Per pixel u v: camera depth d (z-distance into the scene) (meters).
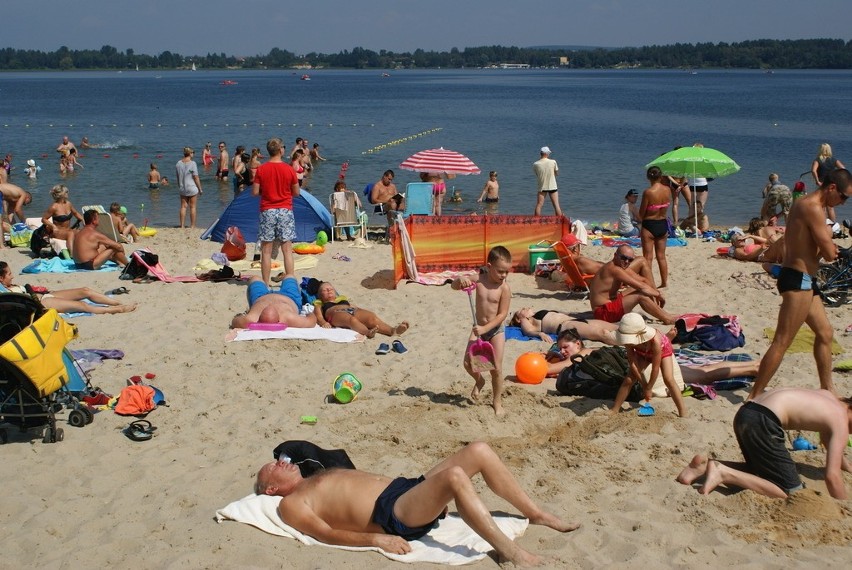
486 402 8.29
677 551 5.41
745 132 47.88
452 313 11.76
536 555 5.29
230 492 6.41
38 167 31.75
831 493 6.10
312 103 89.06
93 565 5.41
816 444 7.09
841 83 151.62
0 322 7.43
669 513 5.94
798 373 8.80
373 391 8.73
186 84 175.38
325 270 14.77
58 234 15.67
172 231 19.61
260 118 64.00
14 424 7.43
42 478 6.70
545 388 8.75
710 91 115.81
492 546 5.32
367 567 5.27
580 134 47.00
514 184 27.92
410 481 5.64
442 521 5.79
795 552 5.40
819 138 43.72
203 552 5.48
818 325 7.57
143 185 28.48
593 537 5.62
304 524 5.64
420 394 8.60
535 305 12.40
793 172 30.11
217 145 42.47
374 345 10.29
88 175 30.94
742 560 5.30
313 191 26.89
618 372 8.23
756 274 13.97
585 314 11.15
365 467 6.82
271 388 8.80
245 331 10.55
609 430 7.50
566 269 12.79
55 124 57.66
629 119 59.88
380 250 16.62
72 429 7.67
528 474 6.62
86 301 12.12
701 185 19.06
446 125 54.94
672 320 10.92
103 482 6.63
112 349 10.05
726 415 7.81
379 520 5.48
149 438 7.48
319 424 7.81
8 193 18.72
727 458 6.86
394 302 12.45
